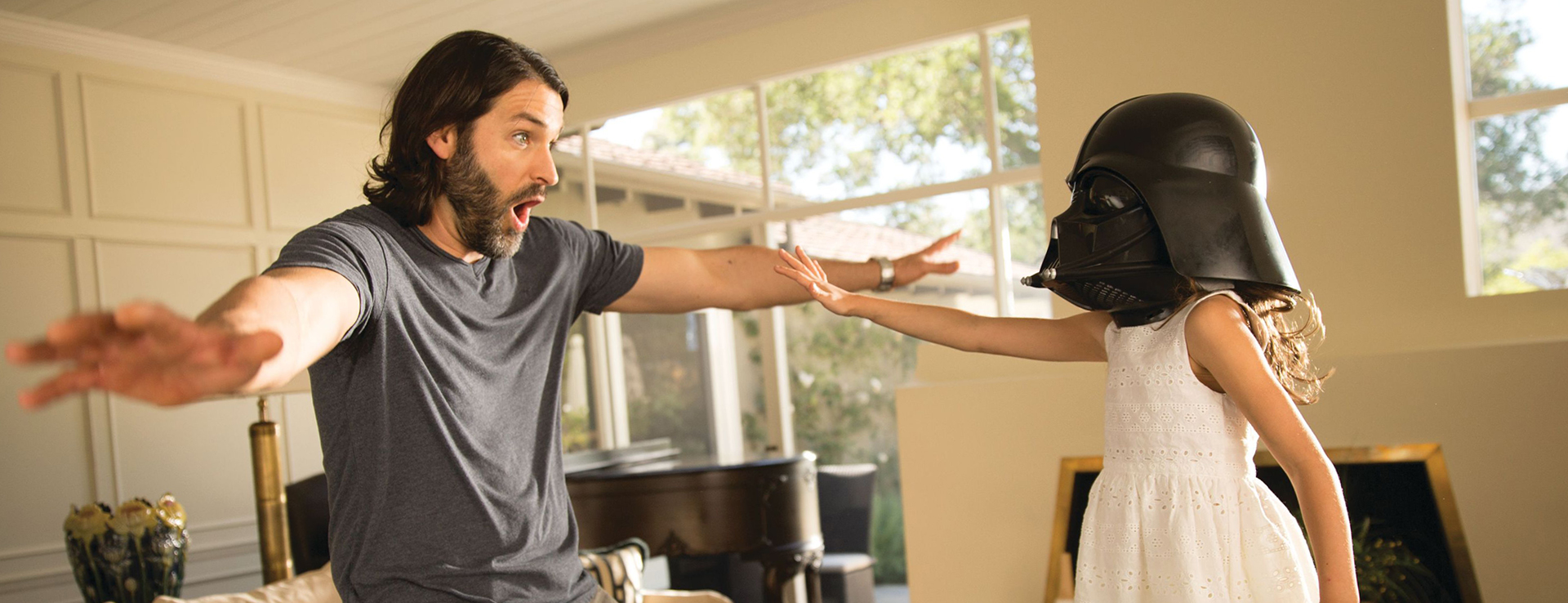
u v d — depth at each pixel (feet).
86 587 10.17
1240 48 10.23
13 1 12.31
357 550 4.25
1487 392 8.71
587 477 11.96
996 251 12.96
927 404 11.04
